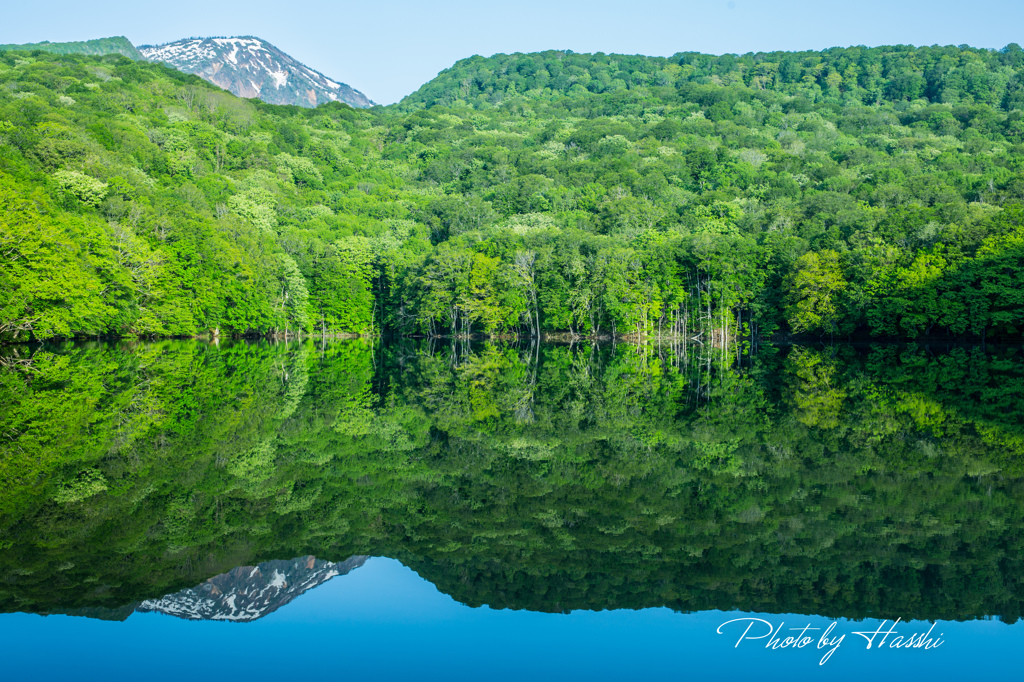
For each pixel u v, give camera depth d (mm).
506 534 19938
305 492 23734
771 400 45812
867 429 34625
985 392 47562
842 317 92625
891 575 17078
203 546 18672
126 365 63281
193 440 31703
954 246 86062
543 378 61125
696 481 25297
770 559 18094
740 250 99000
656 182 173625
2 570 16969
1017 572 17188
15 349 69062
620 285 99250
